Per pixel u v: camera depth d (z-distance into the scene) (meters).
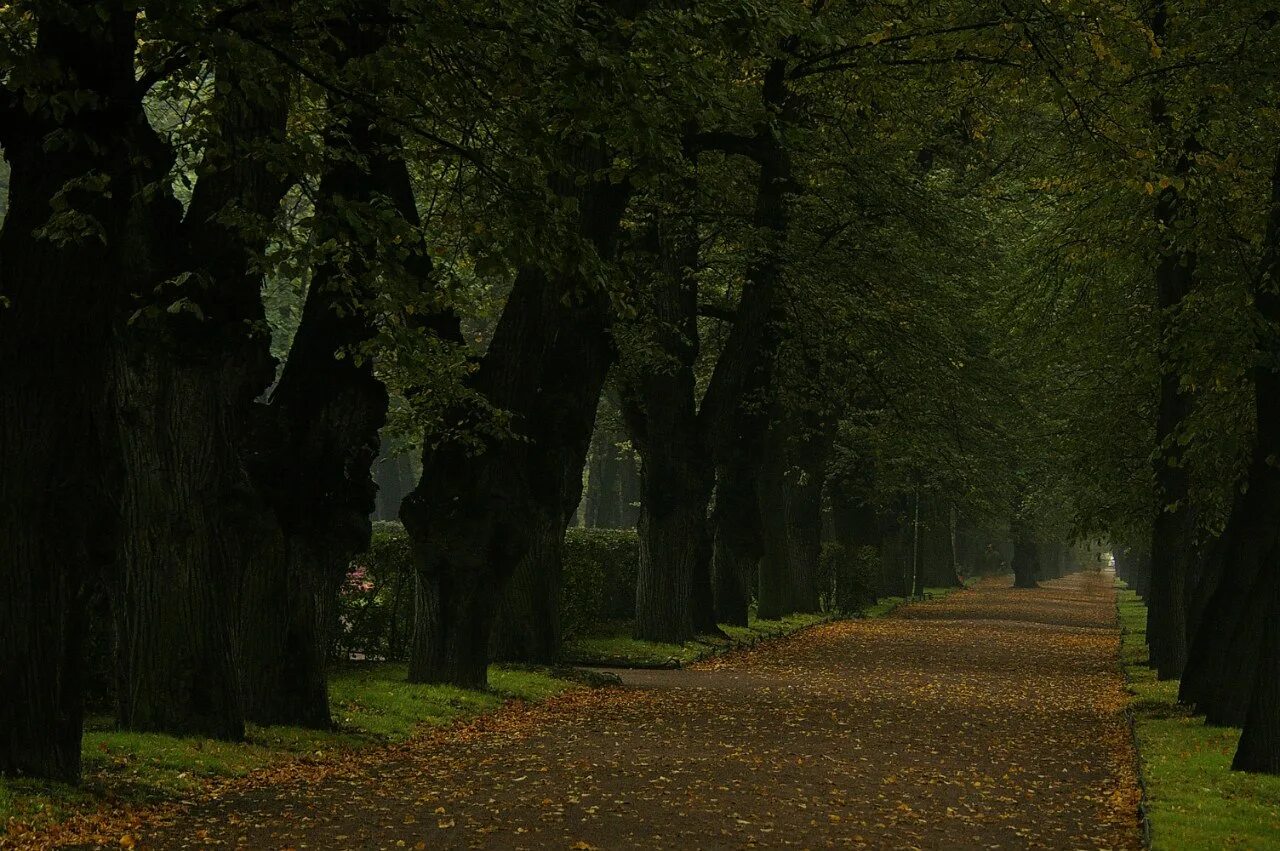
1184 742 19.38
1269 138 23.20
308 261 14.59
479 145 17.81
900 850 12.14
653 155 15.85
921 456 49.88
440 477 23.31
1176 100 23.34
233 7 13.95
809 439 51.47
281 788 14.37
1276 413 20.33
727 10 15.06
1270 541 22.11
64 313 12.80
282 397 17.97
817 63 29.92
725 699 25.02
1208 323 20.38
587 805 13.81
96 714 18.33
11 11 13.41
